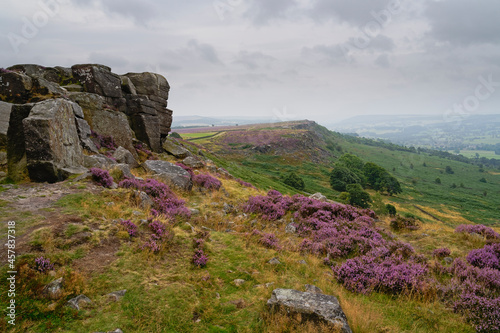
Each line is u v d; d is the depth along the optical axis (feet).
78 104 63.16
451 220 294.66
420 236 39.78
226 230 36.40
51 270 17.79
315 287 21.97
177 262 23.77
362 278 24.93
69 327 14.40
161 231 27.45
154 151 90.27
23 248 18.84
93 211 27.37
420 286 23.30
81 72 74.90
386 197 368.27
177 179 52.08
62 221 23.88
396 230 44.45
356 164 474.08
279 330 16.29
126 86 87.97
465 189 501.15
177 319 16.72
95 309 16.06
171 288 19.60
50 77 72.79
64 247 20.49
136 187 38.83
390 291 23.80
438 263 27.91
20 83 54.34
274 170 402.52
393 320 19.12
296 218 45.14
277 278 23.47
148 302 17.63
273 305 17.81
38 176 34.76
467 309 20.13
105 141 67.36
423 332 17.93
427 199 388.37
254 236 33.83
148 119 88.17
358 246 33.53
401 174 568.82
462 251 32.27
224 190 60.23
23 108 37.40
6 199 27.07
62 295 16.02
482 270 25.16
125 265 20.92
